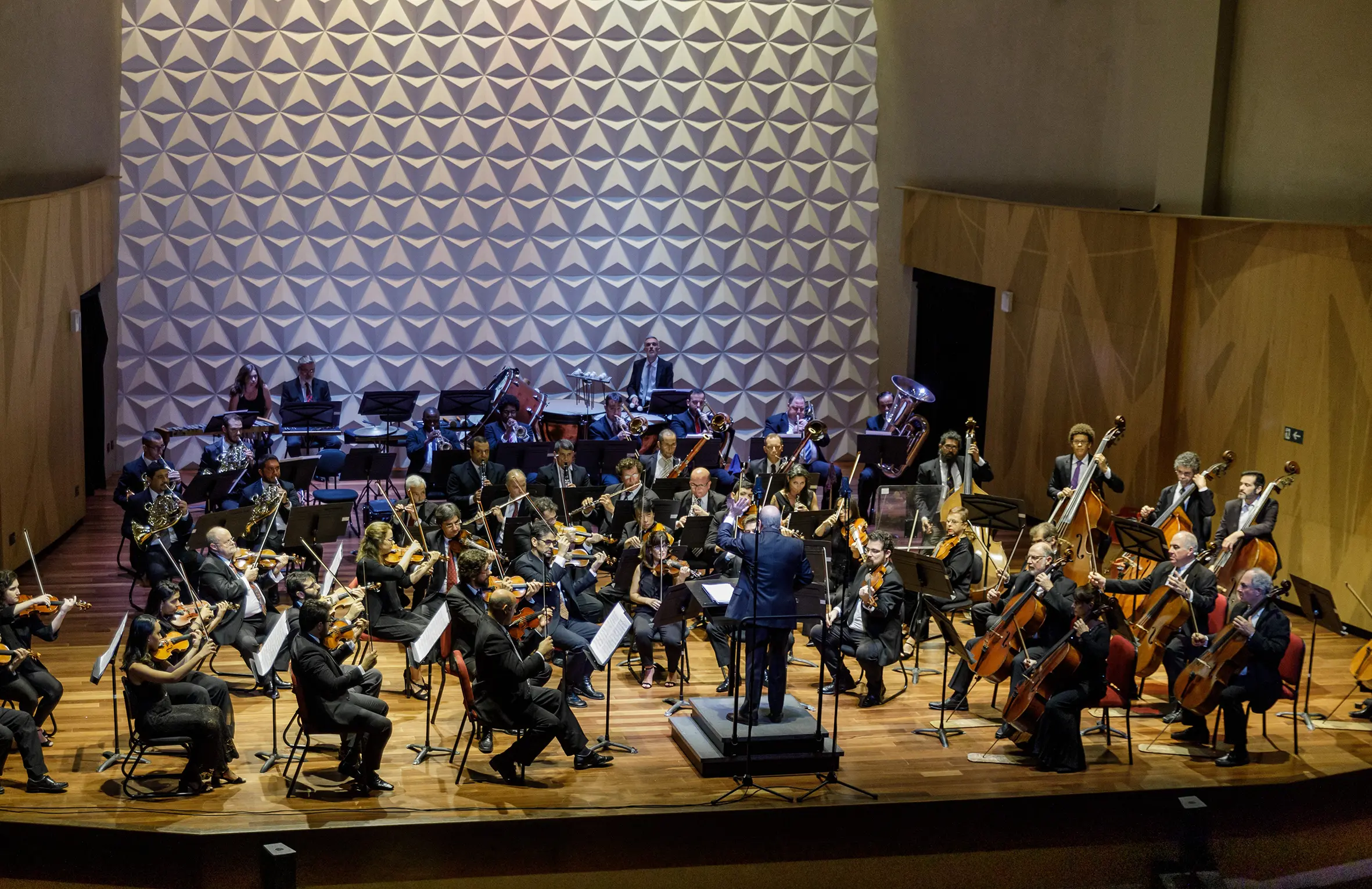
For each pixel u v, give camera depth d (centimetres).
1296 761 772
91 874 654
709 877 690
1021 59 1323
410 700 847
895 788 722
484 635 703
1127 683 772
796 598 750
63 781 712
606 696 859
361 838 657
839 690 793
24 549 1067
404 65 1431
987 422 1363
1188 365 1105
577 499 1000
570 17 1452
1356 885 740
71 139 1248
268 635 775
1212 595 806
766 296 1552
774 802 698
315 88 1421
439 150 1456
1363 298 944
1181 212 1125
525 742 713
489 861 670
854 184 1560
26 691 724
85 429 1355
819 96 1536
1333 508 986
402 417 1295
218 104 1405
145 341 1424
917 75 1481
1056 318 1237
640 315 1532
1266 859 745
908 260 1500
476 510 1029
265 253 1437
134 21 1380
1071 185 1275
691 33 1488
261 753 754
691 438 1184
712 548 955
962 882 713
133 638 689
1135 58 1180
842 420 1597
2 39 1071
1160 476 1126
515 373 1411
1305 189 1023
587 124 1481
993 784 730
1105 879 725
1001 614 822
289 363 1462
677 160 1512
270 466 1034
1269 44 1052
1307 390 993
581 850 677
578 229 1503
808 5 1515
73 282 1197
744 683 877
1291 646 784
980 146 1393
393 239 1463
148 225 1409
